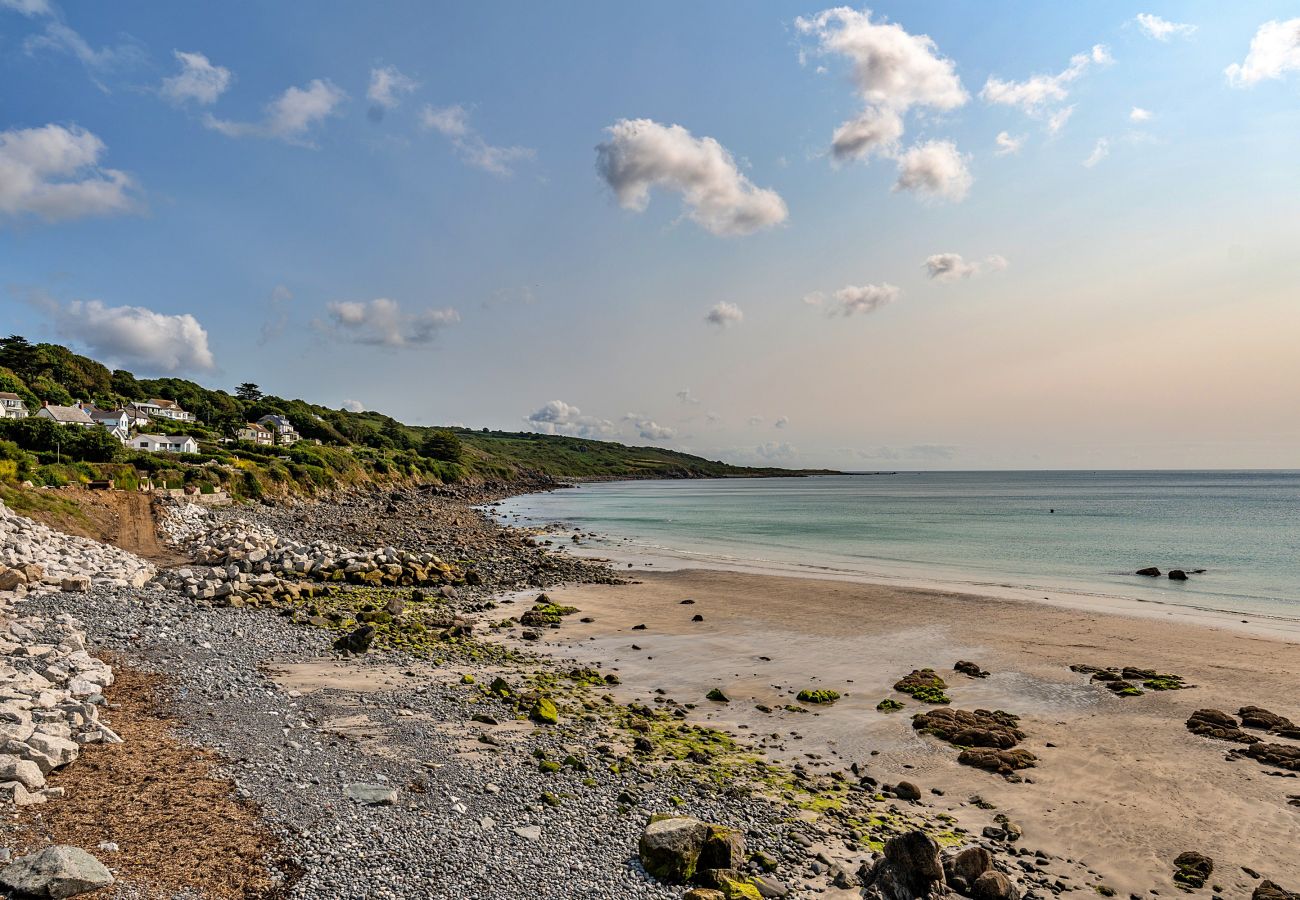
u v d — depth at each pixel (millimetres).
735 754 16516
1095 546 58250
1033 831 13617
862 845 12227
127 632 20984
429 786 12594
